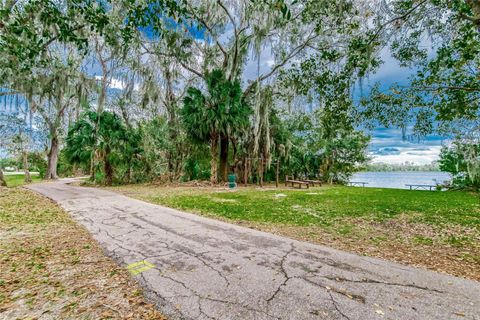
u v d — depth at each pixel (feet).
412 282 8.27
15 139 67.15
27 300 7.24
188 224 16.74
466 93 17.25
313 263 9.90
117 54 31.04
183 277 8.64
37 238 13.64
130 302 7.11
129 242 12.75
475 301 7.06
